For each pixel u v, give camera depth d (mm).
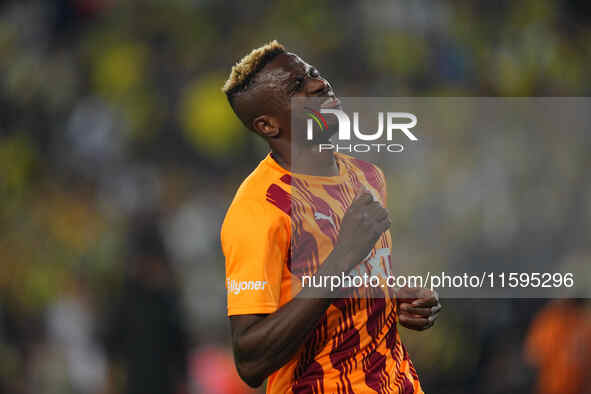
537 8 31766
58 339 25469
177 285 22000
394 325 8547
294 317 7395
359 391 8023
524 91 30281
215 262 28359
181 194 29297
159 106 31625
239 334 7656
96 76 32500
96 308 25875
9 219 29047
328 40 31250
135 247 21750
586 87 31188
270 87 7977
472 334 19375
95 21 33438
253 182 8094
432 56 30250
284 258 7895
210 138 30672
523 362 18422
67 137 31531
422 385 19781
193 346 24375
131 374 21438
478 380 19172
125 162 30406
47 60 32812
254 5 32750
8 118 32031
